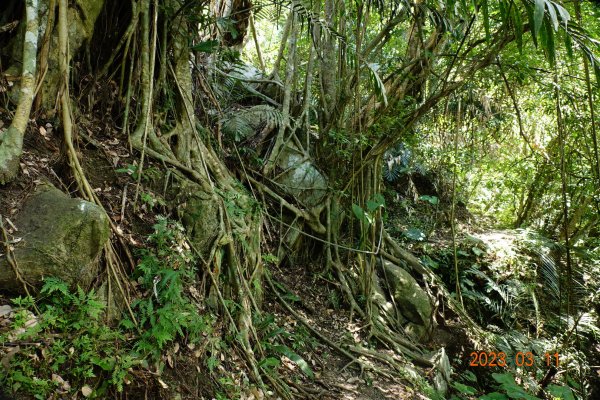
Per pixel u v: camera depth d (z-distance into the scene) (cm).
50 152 346
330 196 669
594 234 1030
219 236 423
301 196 654
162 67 455
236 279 434
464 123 1007
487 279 827
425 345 678
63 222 279
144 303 326
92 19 413
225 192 480
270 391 396
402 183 1043
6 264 257
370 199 683
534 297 812
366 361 539
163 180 413
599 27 597
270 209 628
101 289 306
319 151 692
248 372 389
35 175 312
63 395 246
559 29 341
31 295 267
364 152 696
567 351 721
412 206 1015
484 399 276
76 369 256
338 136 640
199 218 417
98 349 276
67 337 265
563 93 713
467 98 912
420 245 864
